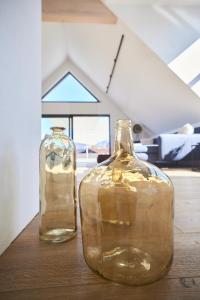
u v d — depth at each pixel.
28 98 0.87
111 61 5.42
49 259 0.57
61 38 5.80
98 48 5.33
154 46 3.31
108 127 8.02
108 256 0.55
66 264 0.54
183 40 3.28
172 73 3.82
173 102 4.86
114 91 7.07
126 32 3.95
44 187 0.81
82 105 7.96
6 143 0.64
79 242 0.67
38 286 0.46
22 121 0.79
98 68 6.36
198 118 4.59
